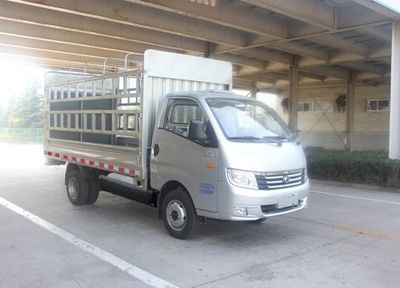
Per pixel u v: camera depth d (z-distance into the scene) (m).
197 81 8.10
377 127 29.20
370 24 13.38
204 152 6.36
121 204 9.66
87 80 8.96
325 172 14.09
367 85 29.58
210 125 6.42
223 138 6.25
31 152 27.58
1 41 17.08
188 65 7.89
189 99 6.88
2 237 6.92
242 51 19.53
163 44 16.80
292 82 22.16
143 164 7.32
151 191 7.41
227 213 6.12
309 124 33.12
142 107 7.27
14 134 49.97
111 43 17.42
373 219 8.49
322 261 5.92
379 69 25.14
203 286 5.01
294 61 22.09
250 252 6.30
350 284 5.11
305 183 6.94
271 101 36.22
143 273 5.41
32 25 15.58
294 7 12.45
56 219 8.19
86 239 6.88
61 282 5.09
